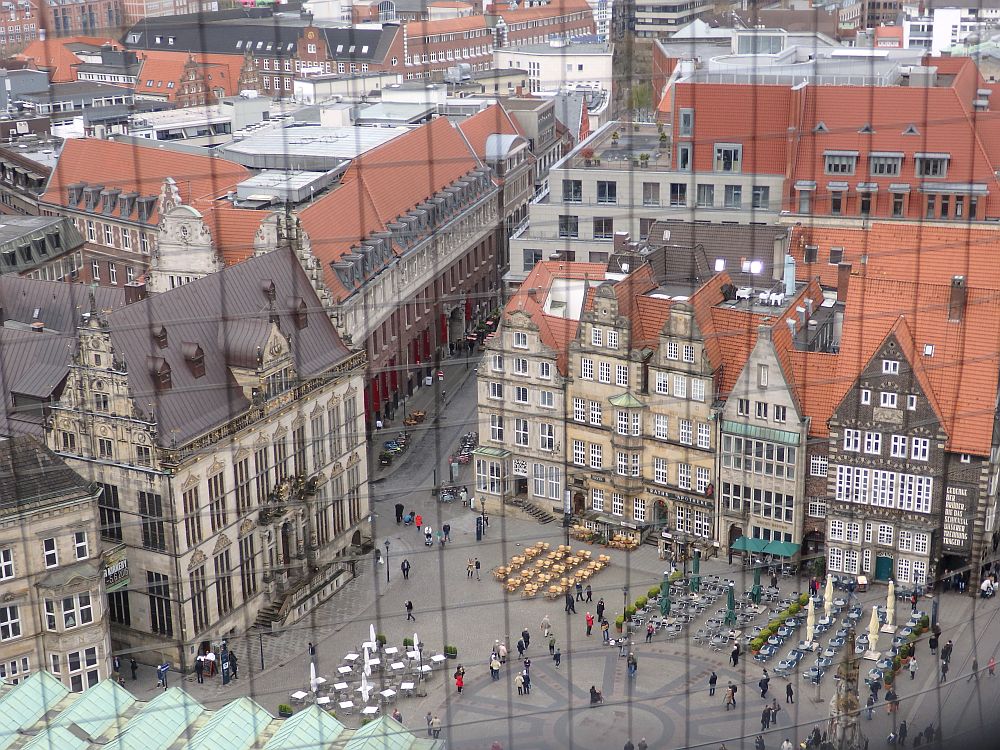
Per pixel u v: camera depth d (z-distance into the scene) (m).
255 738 66.81
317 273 112.44
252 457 101.19
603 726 90.06
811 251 121.75
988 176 134.62
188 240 128.25
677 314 109.06
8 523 86.88
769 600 103.81
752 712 91.19
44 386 99.00
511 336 116.25
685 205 140.38
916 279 106.31
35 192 159.50
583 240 140.50
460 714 91.94
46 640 89.94
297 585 104.50
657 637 100.50
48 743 65.50
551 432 116.81
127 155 155.50
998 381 100.75
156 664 98.25
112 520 96.75
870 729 87.50
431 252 146.75
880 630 98.62
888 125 135.38
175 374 97.56
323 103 180.38
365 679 92.94
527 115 186.25
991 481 100.88
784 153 138.00
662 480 113.69
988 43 189.38
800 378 107.12
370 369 131.38
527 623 103.38
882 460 103.19
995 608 101.81
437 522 117.12
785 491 107.50
